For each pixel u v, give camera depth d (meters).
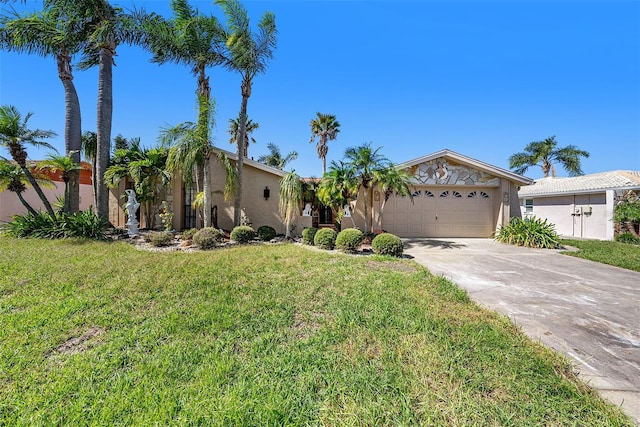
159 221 13.30
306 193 12.94
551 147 26.08
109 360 2.75
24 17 11.13
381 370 2.63
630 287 5.61
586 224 15.38
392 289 4.92
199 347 3.00
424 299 4.46
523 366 2.69
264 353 2.90
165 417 2.05
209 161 11.52
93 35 10.98
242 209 13.00
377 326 3.50
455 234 13.62
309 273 5.86
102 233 10.60
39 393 2.30
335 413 2.11
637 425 2.05
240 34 11.41
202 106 11.14
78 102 12.28
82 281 5.07
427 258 8.53
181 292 4.60
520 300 4.81
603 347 3.21
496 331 3.39
